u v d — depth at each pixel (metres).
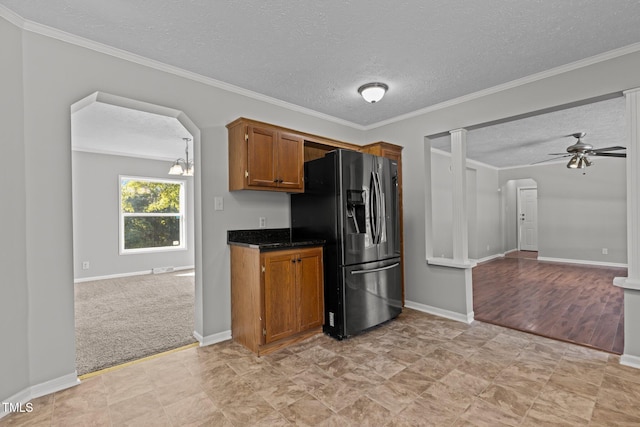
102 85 2.22
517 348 2.57
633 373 2.13
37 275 1.93
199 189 2.74
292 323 2.67
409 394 1.92
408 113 3.70
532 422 1.65
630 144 2.31
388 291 3.17
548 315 3.40
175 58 2.41
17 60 1.88
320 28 2.04
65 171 2.06
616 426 1.60
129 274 5.91
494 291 4.48
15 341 1.83
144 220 6.22
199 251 2.75
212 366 2.31
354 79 2.79
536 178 7.36
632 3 1.81
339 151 2.83
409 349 2.57
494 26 2.03
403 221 3.82
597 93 2.43
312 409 1.78
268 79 2.78
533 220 8.71
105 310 3.71
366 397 1.89
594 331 2.90
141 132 4.44
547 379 2.07
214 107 2.81
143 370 2.25
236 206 2.95
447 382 2.05
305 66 2.54
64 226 2.05
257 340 2.50
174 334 2.94
